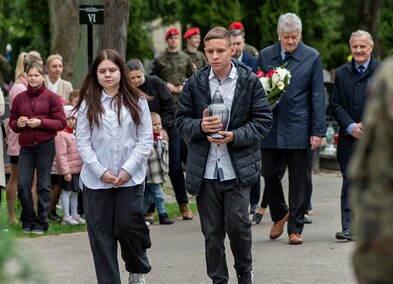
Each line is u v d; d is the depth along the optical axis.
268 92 10.52
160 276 9.44
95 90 8.06
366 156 4.28
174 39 16.22
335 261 9.95
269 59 11.00
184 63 16.28
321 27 28.28
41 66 12.09
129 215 7.96
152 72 16.38
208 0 26.83
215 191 8.13
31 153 12.16
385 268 4.21
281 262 9.95
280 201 11.17
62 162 12.83
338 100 11.11
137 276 8.36
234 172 8.05
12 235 4.69
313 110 10.72
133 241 8.06
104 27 15.57
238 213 8.09
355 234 4.40
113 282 8.03
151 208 13.12
